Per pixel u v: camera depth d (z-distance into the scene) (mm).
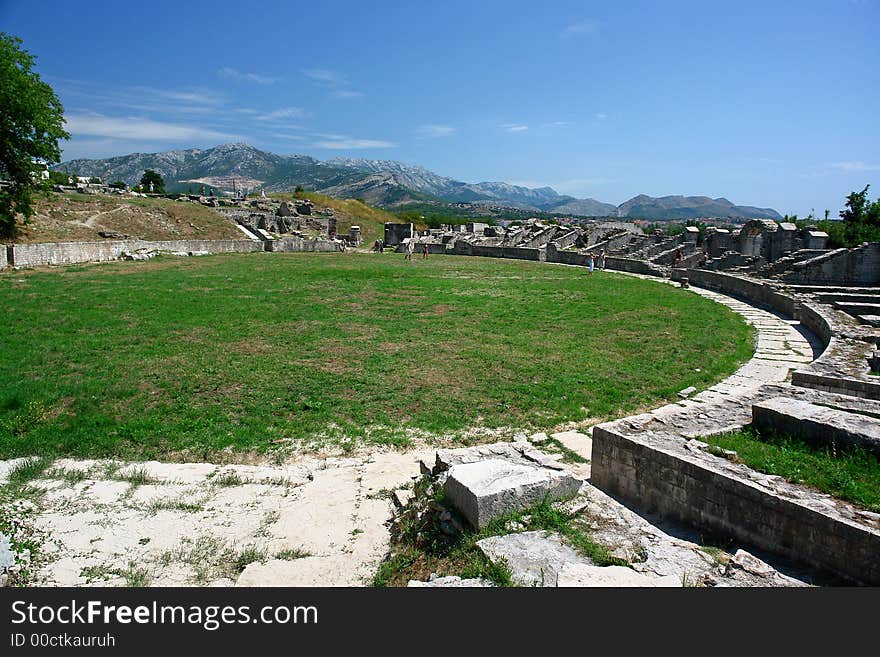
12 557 5289
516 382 11156
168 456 8125
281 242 47969
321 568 5312
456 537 5484
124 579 5160
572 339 15203
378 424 9148
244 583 5070
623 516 5750
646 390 11031
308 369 11836
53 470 7551
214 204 61812
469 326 16734
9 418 9117
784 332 17141
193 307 19016
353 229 61469
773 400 7582
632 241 49219
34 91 33250
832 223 37281
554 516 5543
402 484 7148
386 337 15055
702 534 5664
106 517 6324
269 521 6281
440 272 32938
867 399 8867
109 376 11227
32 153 34375
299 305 19984
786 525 4980
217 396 10258
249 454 8164
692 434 6945
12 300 19375
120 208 48156
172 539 5895
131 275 27500
